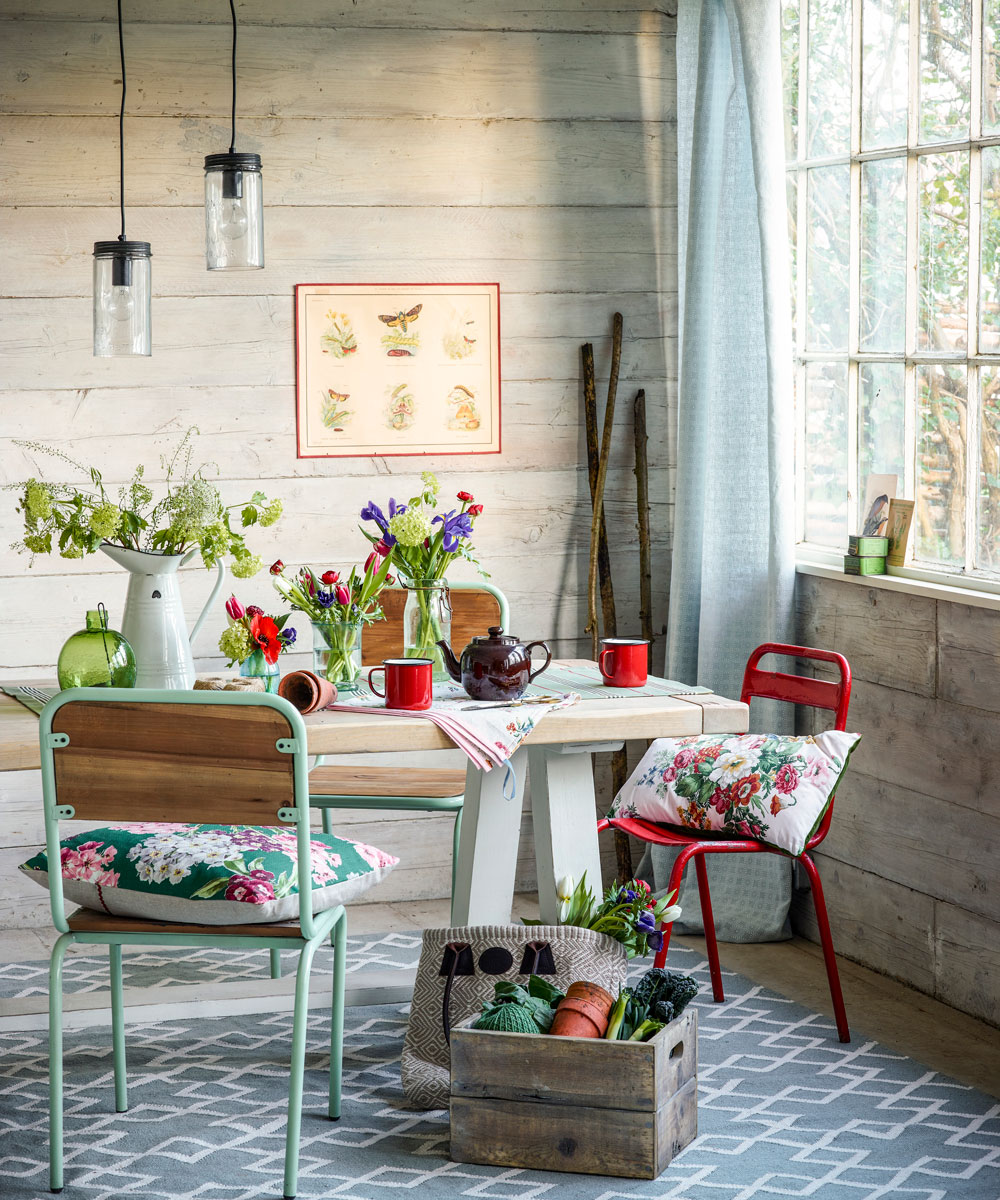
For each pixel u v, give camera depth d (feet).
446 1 13.07
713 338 12.79
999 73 10.30
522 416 13.60
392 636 11.48
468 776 9.70
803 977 11.51
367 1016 10.50
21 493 12.28
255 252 9.82
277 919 7.84
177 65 12.45
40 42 12.11
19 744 8.38
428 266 13.23
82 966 11.51
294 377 12.93
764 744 10.22
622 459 13.97
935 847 10.89
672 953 12.12
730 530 12.64
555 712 8.56
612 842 14.11
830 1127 8.60
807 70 12.57
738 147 12.46
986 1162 8.12
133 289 10.21
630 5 13.58
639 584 14.11
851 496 12.20
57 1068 7.80
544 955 8.77
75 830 12.69
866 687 11.65
